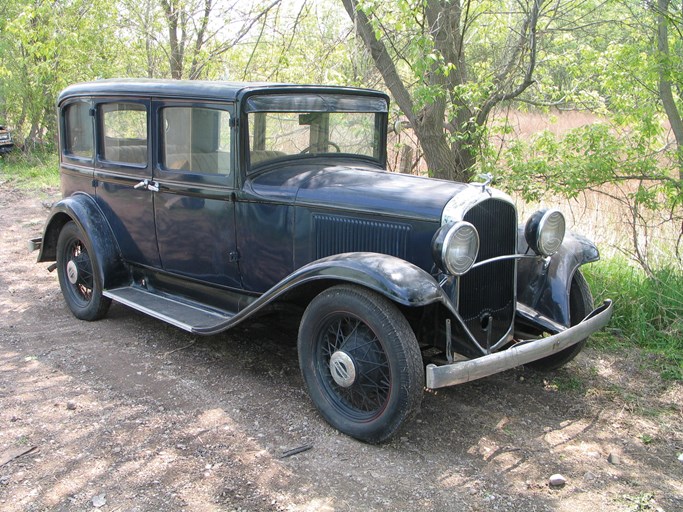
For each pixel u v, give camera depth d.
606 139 6.02
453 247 3.40
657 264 5.98
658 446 3.62
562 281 4.17
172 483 3.08
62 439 3.46
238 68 9.66
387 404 3.35
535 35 6.46
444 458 3.40
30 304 5.82
